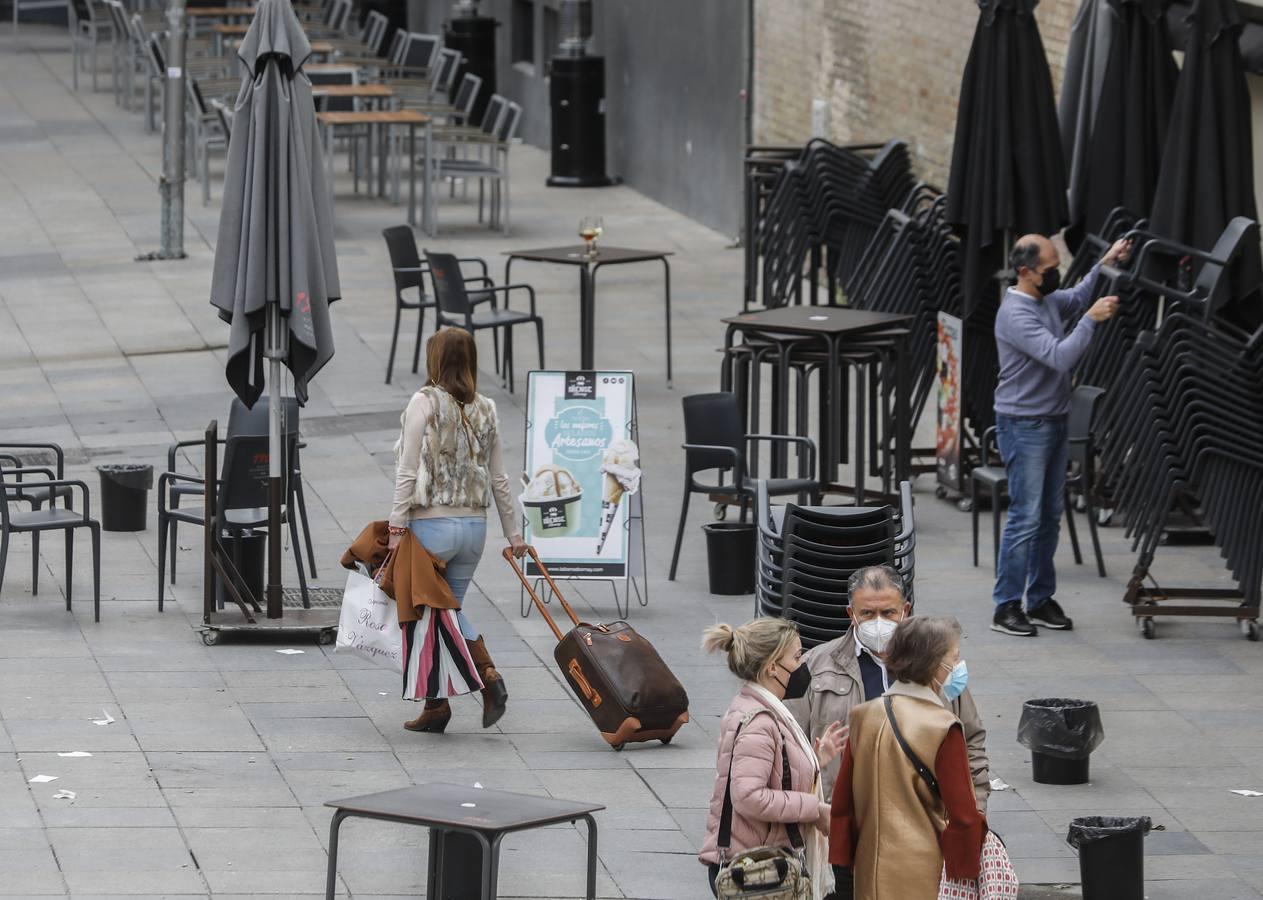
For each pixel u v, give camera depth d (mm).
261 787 26188
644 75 81625
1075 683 30922
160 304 60156
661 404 49188
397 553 27797
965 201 40125
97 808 25297
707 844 20031
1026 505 32750
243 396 32750
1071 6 49875
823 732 20984
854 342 39281
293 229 31656
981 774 20156
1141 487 33812
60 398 49406
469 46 95125
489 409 28266
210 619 32312
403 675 27891
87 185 79750
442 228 73500
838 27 64625
